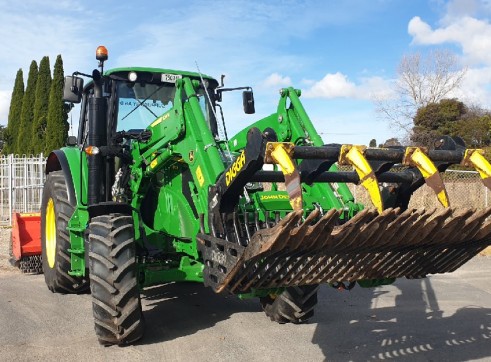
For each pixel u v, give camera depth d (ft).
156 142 15.84
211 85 20.85
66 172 19.42
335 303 20.02
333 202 14.75
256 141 10.64
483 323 17.21
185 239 15.51
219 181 12.31
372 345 14.89
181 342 14.82
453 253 12.41
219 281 11.57
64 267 19.44
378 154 11.51
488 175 11.96
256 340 15.15
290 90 16.44
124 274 13.71
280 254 10.39
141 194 17.19
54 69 95.45
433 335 15.84
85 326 16.33
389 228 10.37
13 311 18.06
